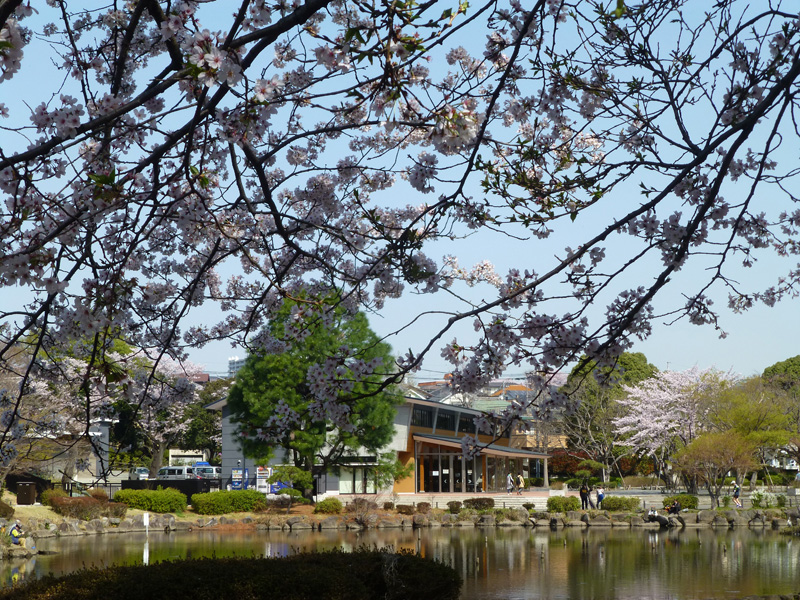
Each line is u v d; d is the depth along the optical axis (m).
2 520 28.48
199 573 9.84
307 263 8.16
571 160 5.84
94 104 4.84
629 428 49.75
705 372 49.50
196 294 8.35
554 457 66.00
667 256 5.84
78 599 9.09
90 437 6.30
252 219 8.06
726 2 5.75
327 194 7.86
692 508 42.28
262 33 3.90
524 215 5.56
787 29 5.50
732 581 19.09
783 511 39.56
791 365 64.31
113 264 5.11
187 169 4.62
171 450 68.12
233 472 45.34
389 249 5.46
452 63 6.54
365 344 22.17
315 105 4.96
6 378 15.44
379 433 37.66
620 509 41.97
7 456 7.70
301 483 37.75
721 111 5.65
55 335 6.05
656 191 5.56
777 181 5.59
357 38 3.79
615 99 5.95
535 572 20.95
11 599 9.20
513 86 6.29
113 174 4.20
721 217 5.82
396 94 3.84
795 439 42.38
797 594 16.62
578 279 5.51
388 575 11.12
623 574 20.45
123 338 7.38
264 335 8.25
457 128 3.89
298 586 9.92
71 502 33.88
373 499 41.06
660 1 5.88
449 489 47.78
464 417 53.94
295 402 32.69
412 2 3.77
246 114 4.29
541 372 5.79
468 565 22.58
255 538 30.53
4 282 4.83
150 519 35.19
